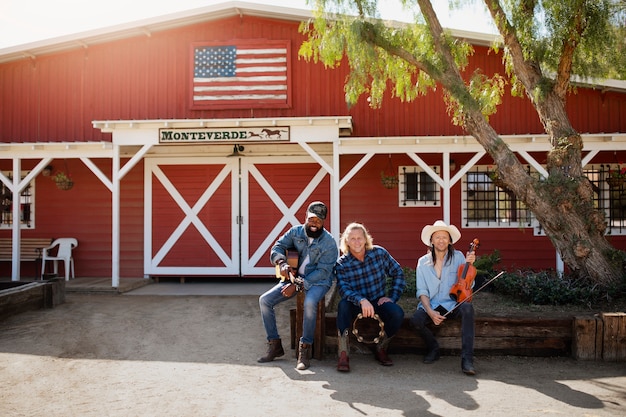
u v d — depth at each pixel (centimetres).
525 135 976
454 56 795
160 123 1002
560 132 751
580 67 800
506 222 1152
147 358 575
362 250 559
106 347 618
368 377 506
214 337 664
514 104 1138
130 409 426
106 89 1196
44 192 1204
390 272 579
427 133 1145
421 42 775
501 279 778
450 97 790
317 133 1011
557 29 727
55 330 697
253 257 1179
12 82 1217
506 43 772
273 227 1180
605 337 558
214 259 1183
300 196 1177
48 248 1154
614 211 1135
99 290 1012
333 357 575
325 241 555
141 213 1197
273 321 565
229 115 1167
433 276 562
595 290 685
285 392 464
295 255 562
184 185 1191
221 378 505
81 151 1045
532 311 654
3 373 524
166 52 1189
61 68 1210
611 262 713
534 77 771
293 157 1180
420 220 1158
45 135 1202
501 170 739
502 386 477
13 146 1041
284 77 1161
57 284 871
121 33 1166
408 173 1166
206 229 1186
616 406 425
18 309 788
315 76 1164
